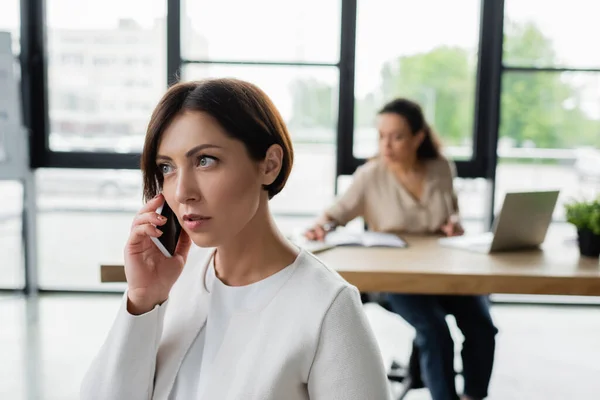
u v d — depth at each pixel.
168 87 0.69
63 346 2.86
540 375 2.64
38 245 3.77
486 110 3.49
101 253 4.01
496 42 3.39
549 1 3.40
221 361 0.67
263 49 3.49
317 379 0.64
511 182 3.56
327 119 3.53
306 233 2.10
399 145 2.35
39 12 3.54
